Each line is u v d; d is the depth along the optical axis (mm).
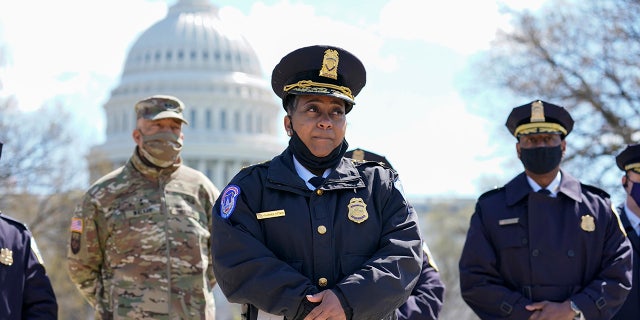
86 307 35531
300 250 4102
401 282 3984
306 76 4262
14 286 5781
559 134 6270
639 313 6617
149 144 6602
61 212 33625
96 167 37094
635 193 6879
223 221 4098
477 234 6297
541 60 20875
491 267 6191
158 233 6531
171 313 6402
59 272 33781
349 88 4309
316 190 4164
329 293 3879
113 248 6531
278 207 4148
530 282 6121
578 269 6082
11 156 31734
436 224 50469
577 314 5832
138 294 6410
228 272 4004
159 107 6699
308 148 4227
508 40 20844
